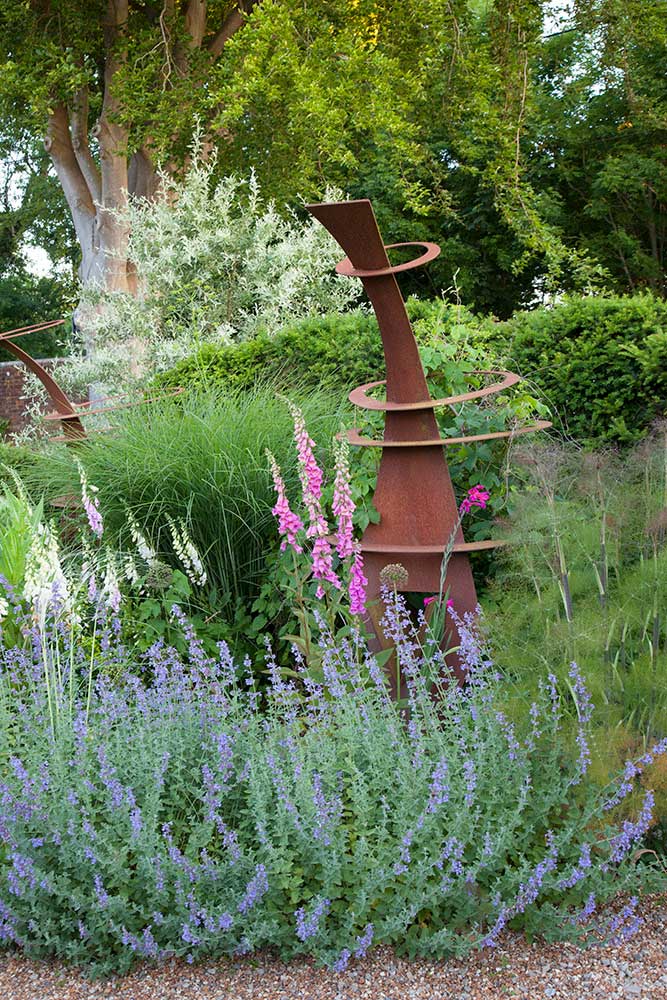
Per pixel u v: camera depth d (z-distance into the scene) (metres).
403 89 14.44
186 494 5.56
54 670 3.82
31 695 3.74
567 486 4.06
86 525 5.67
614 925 2.81
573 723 3.22
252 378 7.41
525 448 4.34
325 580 4.63
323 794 2.95
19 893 2.79
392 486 4.59
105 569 5.04
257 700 4.52
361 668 3.87
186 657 5.06
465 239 20.52
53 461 6.40
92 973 2.75
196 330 11.34
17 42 15.44
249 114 16.02
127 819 2.91
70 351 13.02
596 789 3.04
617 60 15.56
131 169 17.84
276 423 5.79
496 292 20.94
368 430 5.36
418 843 2.88
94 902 2.78
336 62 13.76
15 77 14.30
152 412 6.47
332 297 12.30
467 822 2.85
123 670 4.07
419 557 4.55
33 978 2.78
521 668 3.52
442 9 14.23
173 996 2.66
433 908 2.82
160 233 12.47
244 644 5.42
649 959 2.75
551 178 21.55
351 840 2.91
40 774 3.02
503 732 3.19
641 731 3.35
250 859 2.78
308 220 13.09
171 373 7.86
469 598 4.48
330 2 14.23
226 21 16.52
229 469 5.50
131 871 2.82
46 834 2.90
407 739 3.34
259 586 5.59
